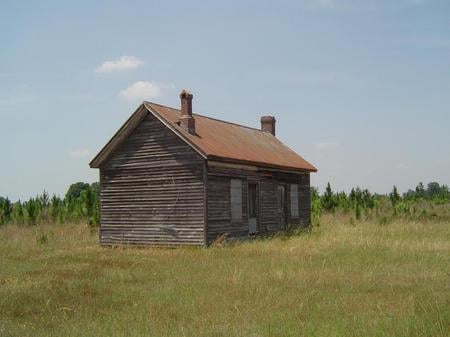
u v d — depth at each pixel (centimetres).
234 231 2908
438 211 5303
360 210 4934
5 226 4631
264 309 1253
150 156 2883
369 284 1567
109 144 2952
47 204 5625
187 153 2772
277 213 3378
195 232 2722
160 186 2842
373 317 1133
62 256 2425
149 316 1201
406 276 1709
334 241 2722
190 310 1260
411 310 1178
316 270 1845
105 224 3005
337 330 1013
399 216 4503
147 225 2869
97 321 1160
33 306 1330
